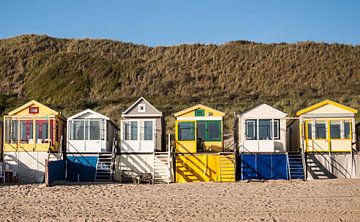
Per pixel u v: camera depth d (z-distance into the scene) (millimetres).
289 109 57125
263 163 32906
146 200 25828
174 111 57844
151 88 73188
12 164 34062
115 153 33906
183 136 33625
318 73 77625
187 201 25391
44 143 34219
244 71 79250
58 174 32875
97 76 76812
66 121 37625
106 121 34656
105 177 33750
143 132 34094
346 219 21172
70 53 83938
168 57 85188
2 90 74625
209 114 34062
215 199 25844
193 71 80062
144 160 33750
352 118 33156
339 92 67500
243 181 32000
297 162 32969
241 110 56375
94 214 22500
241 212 22562
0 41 90750
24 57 84000
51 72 77500
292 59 81938
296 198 25797
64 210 23500
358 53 83312
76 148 34375
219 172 32625
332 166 32906
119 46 89438
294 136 36531
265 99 65000
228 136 45688
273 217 21578
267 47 86562
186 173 32906
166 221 20953
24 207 24359
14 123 34531
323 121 33281
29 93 74188
